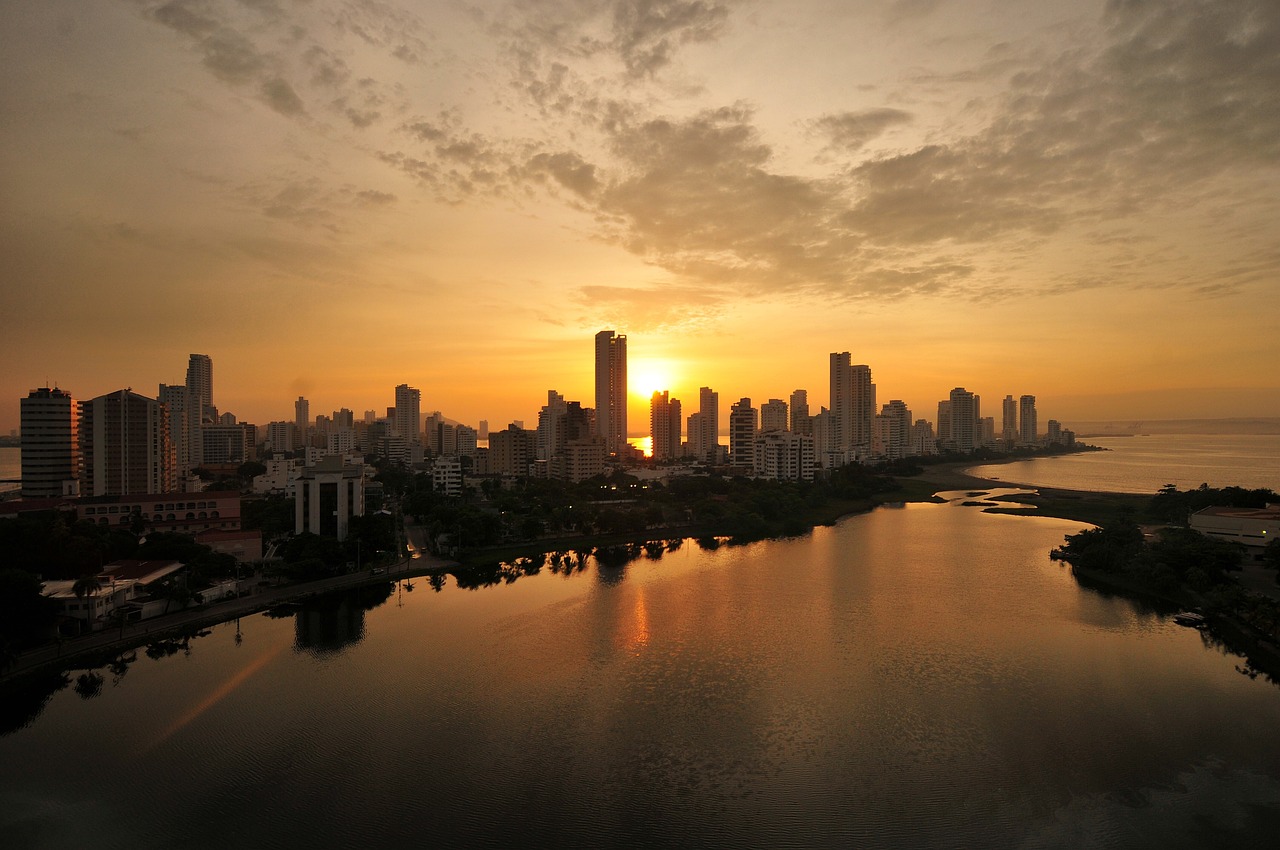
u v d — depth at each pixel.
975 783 79.00
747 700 100.38
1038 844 68.50
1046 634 127.25
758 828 71.44
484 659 116.88
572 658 117.31
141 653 120.50
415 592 164.12
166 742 88.81
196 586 144.75
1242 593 128.88
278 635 130.25
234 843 69.44
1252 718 93.12
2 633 111.31
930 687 104.19
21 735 91.06
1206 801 74.94
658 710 97.38
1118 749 85.88
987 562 193.75
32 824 72.38
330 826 71.81
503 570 190.88
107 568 152.12
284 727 92.62
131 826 72.12
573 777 80.75
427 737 90.00
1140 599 150.88
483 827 71.69
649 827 71.62
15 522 151.38
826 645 122.62
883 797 76.56
